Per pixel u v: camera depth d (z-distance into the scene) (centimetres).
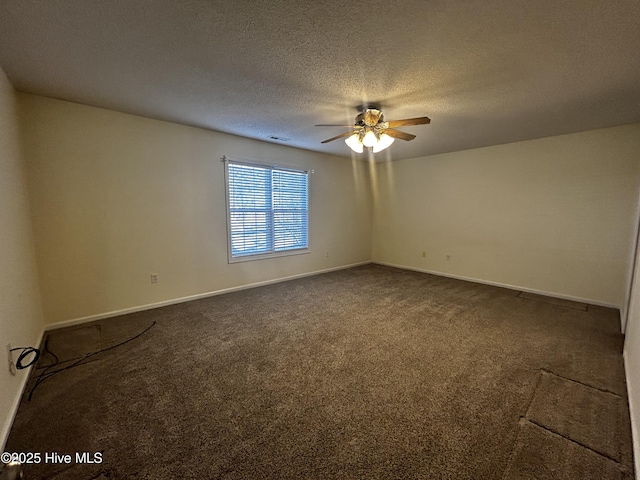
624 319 289
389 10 142
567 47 174
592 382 198
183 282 363
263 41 171
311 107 279
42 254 269
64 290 283
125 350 240
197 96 255
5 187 189
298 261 497
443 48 177
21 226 223
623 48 173
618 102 260
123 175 309
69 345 247
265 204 442
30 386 190
